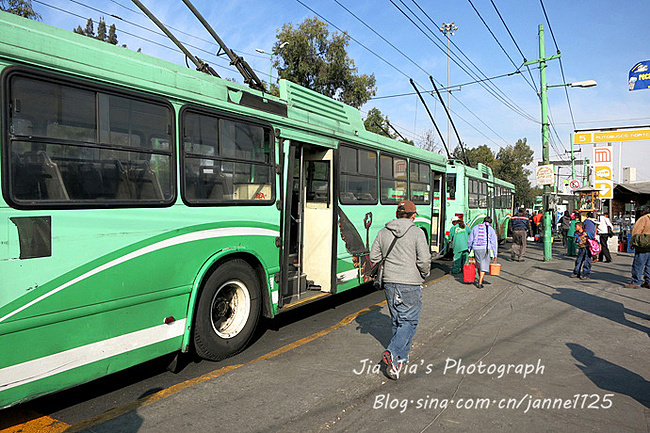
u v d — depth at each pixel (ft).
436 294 28.58
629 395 13.80
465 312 23.75
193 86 14.71
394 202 29.12
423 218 34.35
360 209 24.86
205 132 15.10
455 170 47.14
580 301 26.91
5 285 9.86
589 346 18.54
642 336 19.98
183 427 11.16
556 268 41.70
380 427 11.59
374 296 29.14
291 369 15.30
